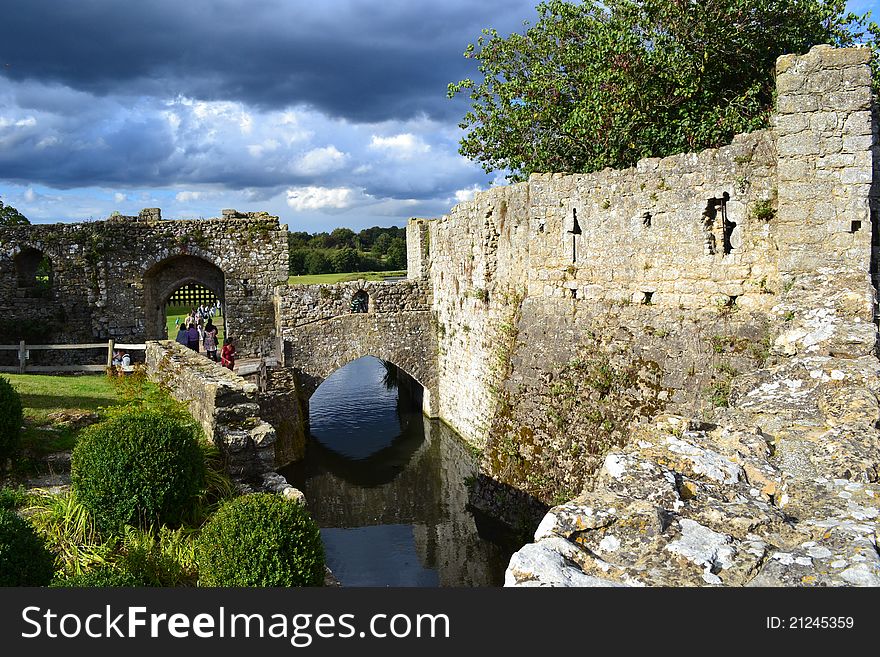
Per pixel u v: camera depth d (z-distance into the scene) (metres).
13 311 28.41
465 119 26.52
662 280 13.48
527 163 24.80
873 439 6.12
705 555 4.30
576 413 14.70
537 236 17.08
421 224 30.83
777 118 11.31
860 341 8.90
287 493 10.31
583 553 4.42
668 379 12.80
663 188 13.31
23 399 14.54
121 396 14.51
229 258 28.78
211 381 12.67
